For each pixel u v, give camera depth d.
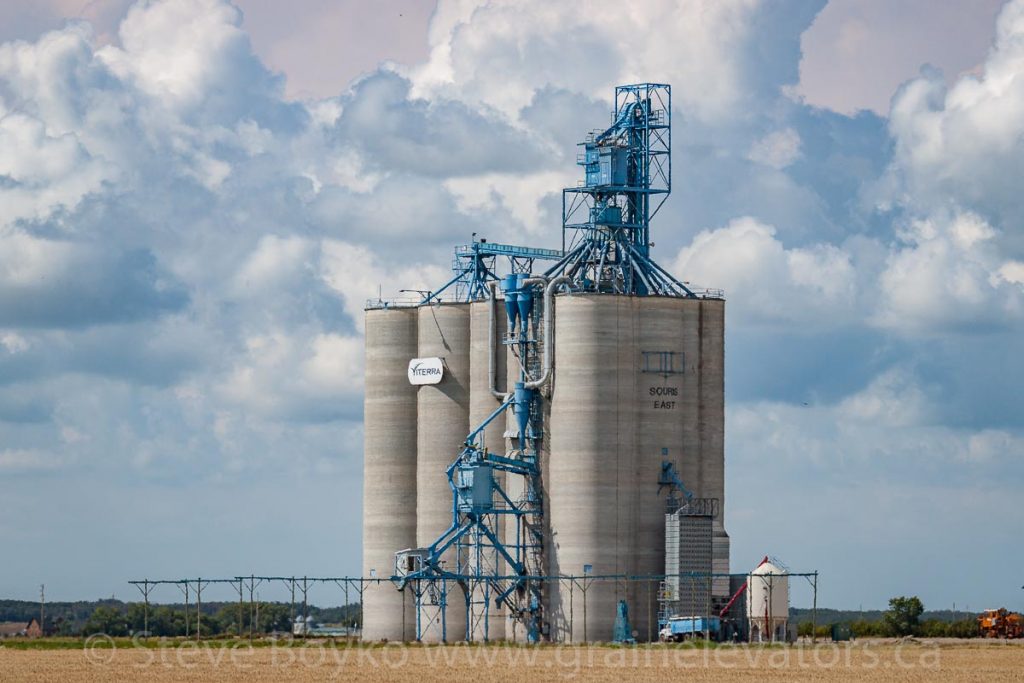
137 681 153.12
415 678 154.62
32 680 154.12
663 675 157.38
